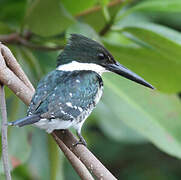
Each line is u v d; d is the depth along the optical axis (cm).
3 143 737
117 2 1166
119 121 1274
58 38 1105
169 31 1055
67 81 855
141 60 1082
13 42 1103
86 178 770
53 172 1027
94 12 1141
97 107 1263
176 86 1095
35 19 1047
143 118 1059
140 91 1091
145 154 1450
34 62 1105
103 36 1095
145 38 1023
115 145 1434
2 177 966
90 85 877
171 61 1062
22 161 1070
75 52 945
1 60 807
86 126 1394
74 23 1009
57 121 793
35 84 1117
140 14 1283
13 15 1181
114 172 1434
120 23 1134
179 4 1055
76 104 834
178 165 1445
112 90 1074
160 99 1093
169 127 1069
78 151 771
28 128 1098
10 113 1128
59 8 1013
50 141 1018
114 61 970
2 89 792
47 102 803
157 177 1430
